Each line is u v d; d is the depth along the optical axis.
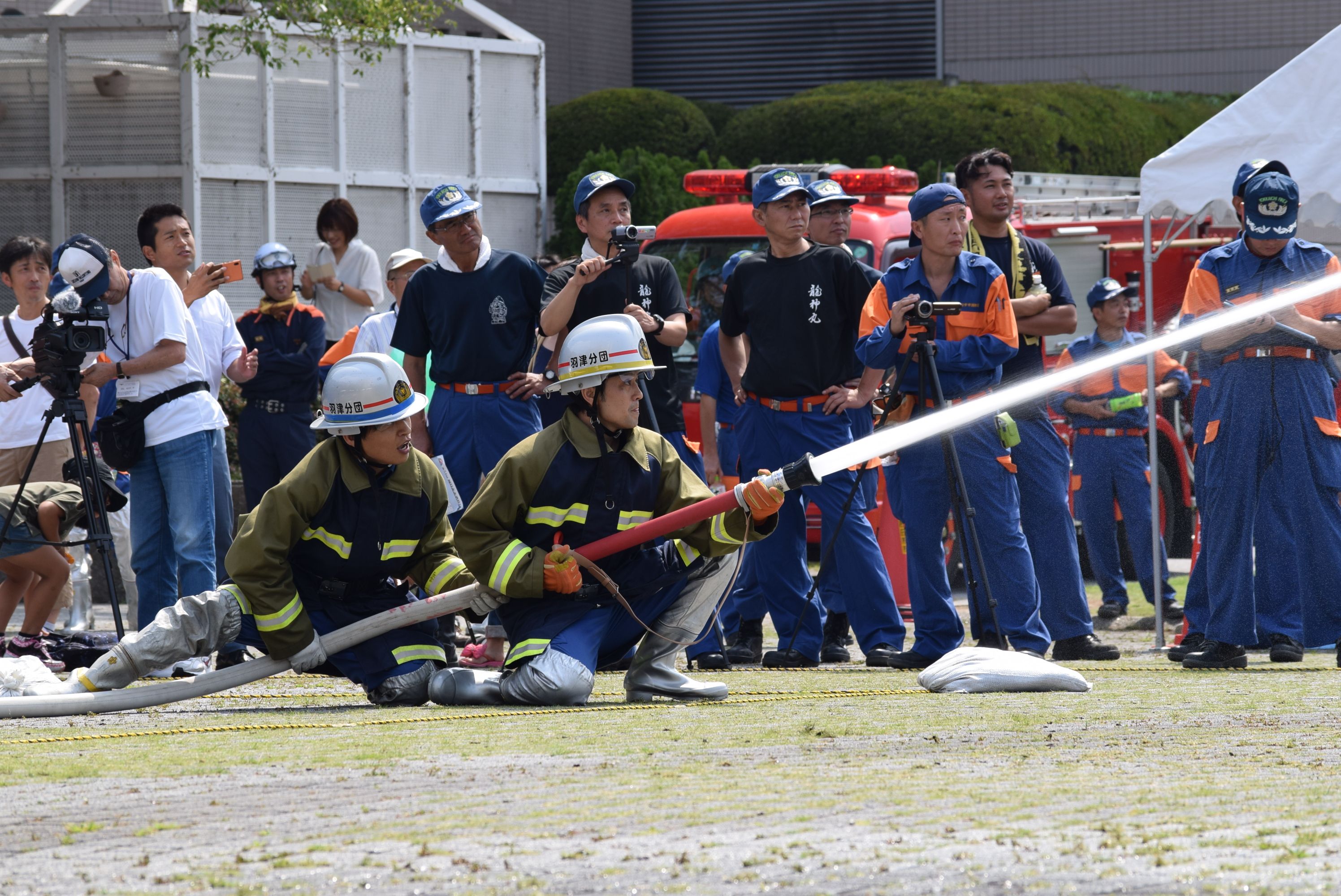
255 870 4.65
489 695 9.28
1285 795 5.79
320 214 21.14
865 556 12.78
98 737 7.73
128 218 26.97
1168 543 19.94
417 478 9.38
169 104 26.78
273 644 9.17
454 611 9.28
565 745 7.19
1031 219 25.08
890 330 11.96
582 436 9.01
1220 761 6.66
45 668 9.47
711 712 8.58
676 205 30.94
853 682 10.77
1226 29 43.09
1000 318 12.07
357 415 8.97
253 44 26.16
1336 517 11.94
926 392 12.16
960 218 11.99
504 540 8.97
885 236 22.58
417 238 29.39
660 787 5.99
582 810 5.53
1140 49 43.84
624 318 9.00
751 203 23.50
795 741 7.29
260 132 27.58
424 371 12.80
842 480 12.76
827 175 20.33
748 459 12.95
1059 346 24.38
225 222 27.25
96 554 16.70
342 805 5.70
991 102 32.84
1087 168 33.44
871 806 5.57
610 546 8.90
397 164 29.17
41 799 5.91
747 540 8.97
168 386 12.07
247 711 9.05
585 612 9.29
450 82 29.78
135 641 9.15
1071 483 17.95
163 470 12.06
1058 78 44.53
